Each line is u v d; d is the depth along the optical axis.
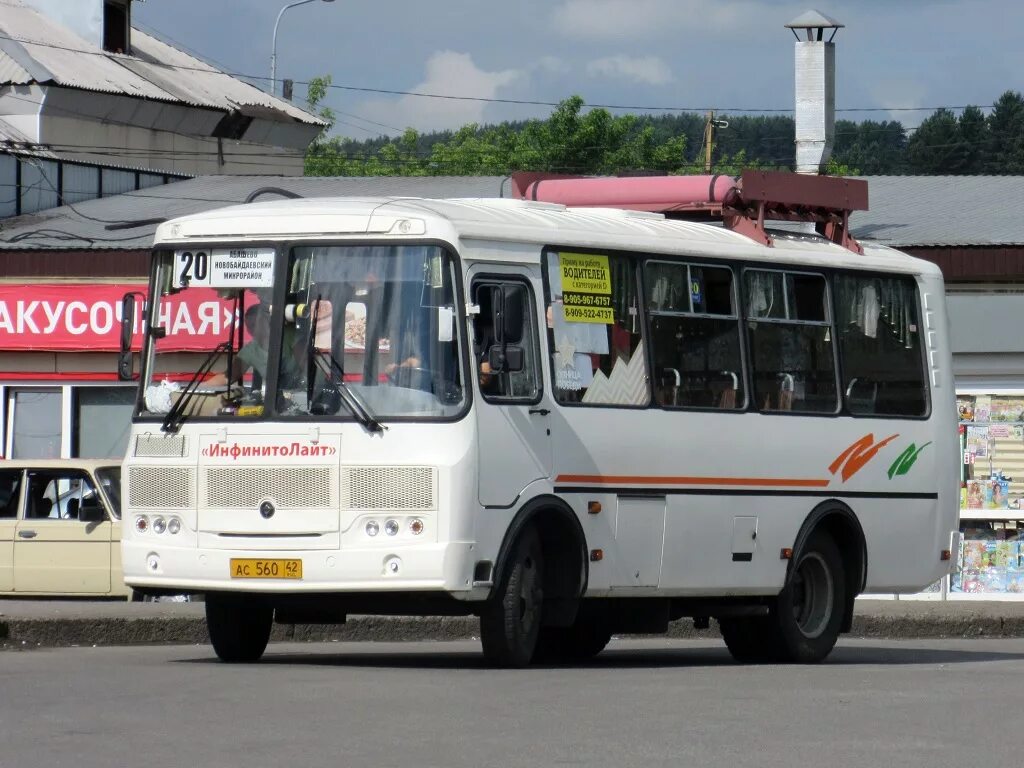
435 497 25.48
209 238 27.36
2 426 62.06
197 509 26.59
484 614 26.47
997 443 51.19
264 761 16.14
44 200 75.56
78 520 44.56
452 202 27.94
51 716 19.52
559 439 27.59
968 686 24.91
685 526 29.83
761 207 32.75
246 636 28.64
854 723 19.83
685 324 30.44
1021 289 53.69
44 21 104.12
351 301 26.36
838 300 33.62
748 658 32.47
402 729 18.52
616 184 33.78
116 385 62.03
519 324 26.38
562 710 20.55
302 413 26.17
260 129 112.12
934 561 34.94
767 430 31.47
